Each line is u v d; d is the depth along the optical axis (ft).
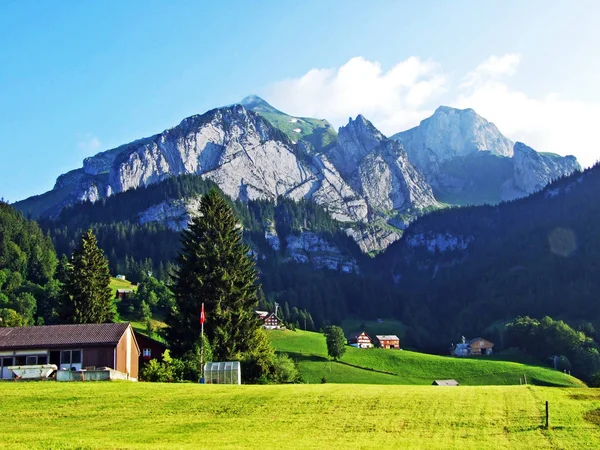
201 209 345.92
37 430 152.87
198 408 176.76
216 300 315.17
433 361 603.26
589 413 164.76
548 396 187.52
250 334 312.71
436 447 135.64
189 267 327.06
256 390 203.31
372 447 134.82
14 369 242.58
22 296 574.97
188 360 278.05
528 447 135.85
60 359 269.64
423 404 178.40
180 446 132.57
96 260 399.65
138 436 146.10
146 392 198.18
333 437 145.48
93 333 276.82
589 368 627.05
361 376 540.93
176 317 311.27
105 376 235.61
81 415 168.66
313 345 653.71
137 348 296.92
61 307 391.86
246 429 154.20
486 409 171.22
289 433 149.79
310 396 191.11
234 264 329.72
